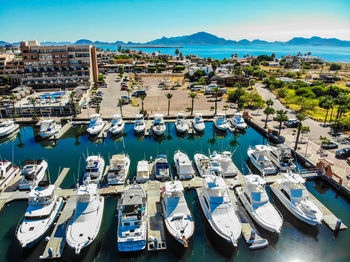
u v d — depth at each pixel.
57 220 29.05
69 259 24.53
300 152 47.03
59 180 37.62
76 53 102.81
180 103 83.38
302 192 31.88
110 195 34.09
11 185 36.31
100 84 112.88
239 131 61.50
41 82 98.50
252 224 28.84
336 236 28.02
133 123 65.81
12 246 26.16
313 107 75.12
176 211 28.44
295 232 28.56
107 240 27.05
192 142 55.22
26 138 57.31
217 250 26.02
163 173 37.59
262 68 194.12
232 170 39.44
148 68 158.75
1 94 90.94
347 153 45.06
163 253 25.39
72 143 54.25
